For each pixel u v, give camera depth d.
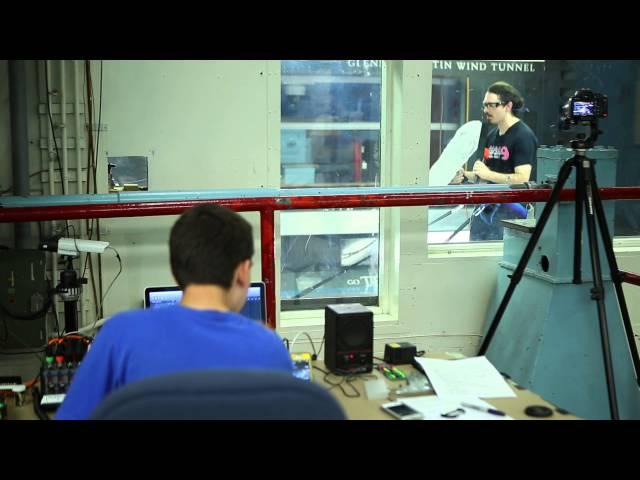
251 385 1.06
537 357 3.32
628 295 4.02
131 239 3.44
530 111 4.00
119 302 3.46
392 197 3.09
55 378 2.07
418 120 3.68
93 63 3.29
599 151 3.38
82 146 3.33
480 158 3.94
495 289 3.88
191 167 3.46
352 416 2.02
